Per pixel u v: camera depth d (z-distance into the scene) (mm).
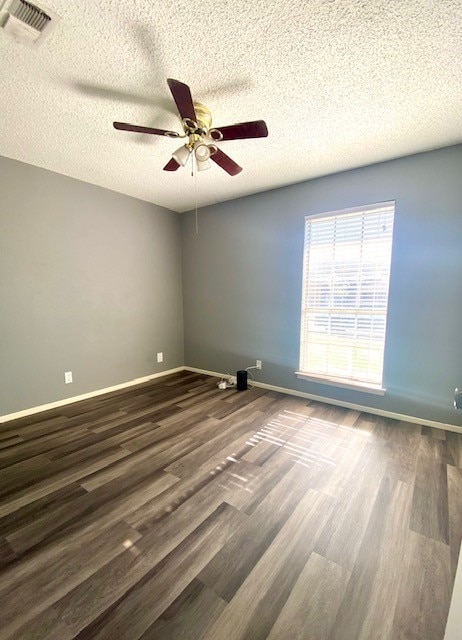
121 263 3535
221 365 4027
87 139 2199
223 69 1495
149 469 1923
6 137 2172
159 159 2543
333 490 1710
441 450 2127
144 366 3904
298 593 1121
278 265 3299
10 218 2596
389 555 1283
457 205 2275
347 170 2729
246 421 2635
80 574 1197
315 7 1170
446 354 2404
